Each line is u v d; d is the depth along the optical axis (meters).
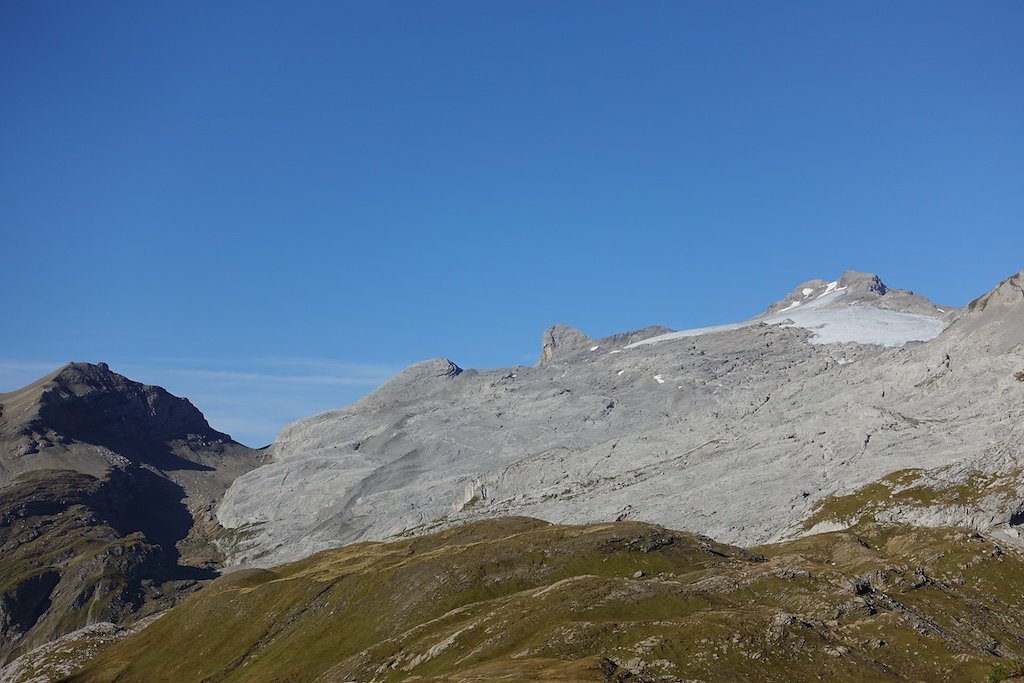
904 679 137.88
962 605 178.75
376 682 165.62
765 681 132.00
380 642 196.12
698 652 138.88
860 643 148.62
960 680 138.38
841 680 134.75
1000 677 117.38
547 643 147.12
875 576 187.12
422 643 174.75
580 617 161.25
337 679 176.62
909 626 154.12
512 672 134.00
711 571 197.00
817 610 161.75
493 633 163.75
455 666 155.00
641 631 147.75
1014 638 167.25
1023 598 186.38
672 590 167.62
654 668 136.12
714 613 153.38
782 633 144.62
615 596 167.50
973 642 159.00
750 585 176.25
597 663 132.62
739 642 141.12
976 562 196.62
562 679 125.69
